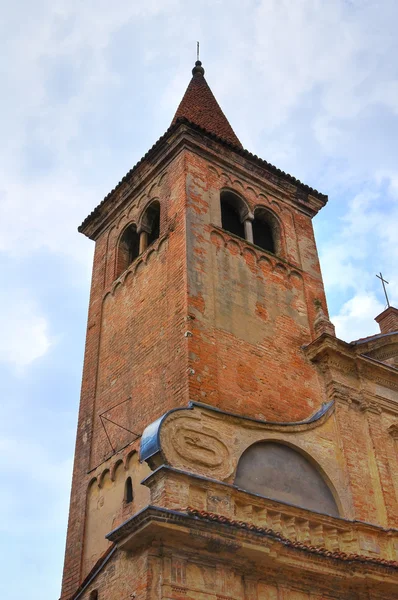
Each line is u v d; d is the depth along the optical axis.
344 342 23.97
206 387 20.33
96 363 25.61
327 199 30.50
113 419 23.06
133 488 20.53
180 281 22.78
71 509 22.72
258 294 24.56
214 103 33.81
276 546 17.09
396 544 20.28
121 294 26.41
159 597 15.10
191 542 16.00
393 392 24.66
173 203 25.66
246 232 26.70
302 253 27.95
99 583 17.25
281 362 23.12
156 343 22.61
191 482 17.17
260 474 19.39
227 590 16.28
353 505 20.55
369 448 22.41
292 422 21.52
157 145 27.72
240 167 28.25
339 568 18.36
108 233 29.80
